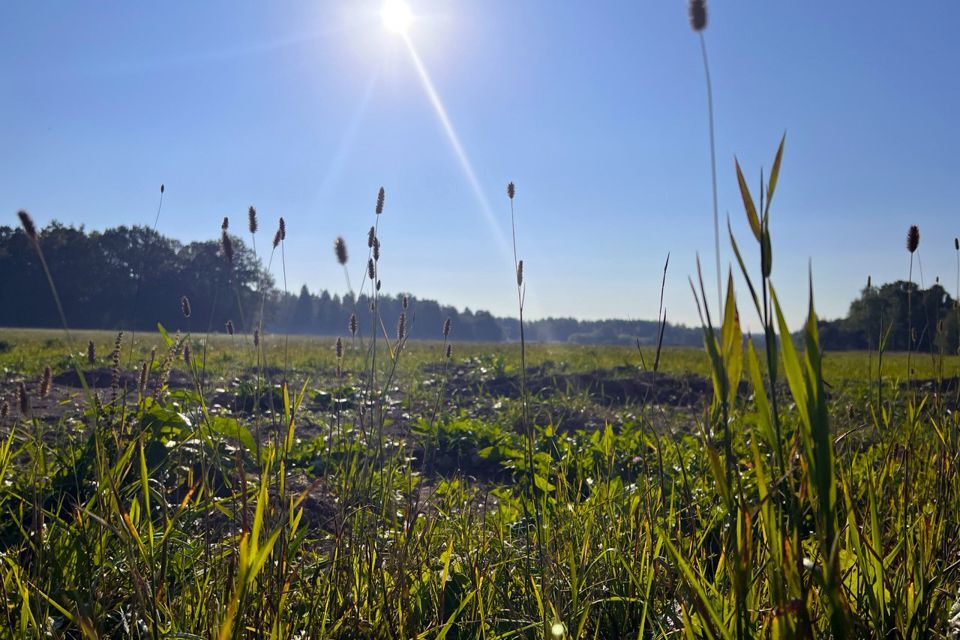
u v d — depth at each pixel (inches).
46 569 83.4
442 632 76.5
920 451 106.0
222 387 303.6
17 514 112.5
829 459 50.0
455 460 222.8
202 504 102.0
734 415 97.4
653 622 80.0
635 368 499.5
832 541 50.9
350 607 82.9
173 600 79.7
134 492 109.5
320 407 299.3
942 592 70.2
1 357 533.3
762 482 53.8
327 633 77.0
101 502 82.4
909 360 102.0
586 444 218.1
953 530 86.5
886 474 92.4
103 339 784.9
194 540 98.9
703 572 75.7
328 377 418.0
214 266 986.7
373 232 99.8
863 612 65.2
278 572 74.4
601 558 96.7
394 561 91.5
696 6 49.3
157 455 132.9
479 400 366.3
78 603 66.1
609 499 112.0
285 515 74.2
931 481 96.3
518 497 148.9
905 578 68.4
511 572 99.4
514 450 212.5
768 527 54.0
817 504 53.4
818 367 49.9
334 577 84.4
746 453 125.3
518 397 372.2
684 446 192.9
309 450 189.5
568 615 83.4
